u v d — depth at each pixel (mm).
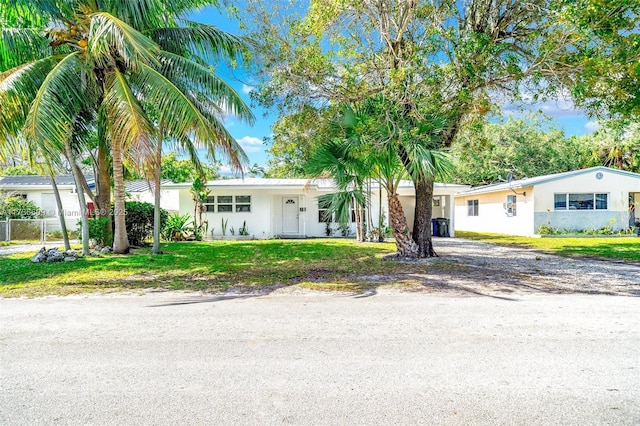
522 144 28328
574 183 17672
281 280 7203
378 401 2764
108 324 4574
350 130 8883
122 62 9422
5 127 8406
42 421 2521
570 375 3164
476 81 7691
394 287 6562
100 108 10102
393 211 10188
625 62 6773
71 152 10344
